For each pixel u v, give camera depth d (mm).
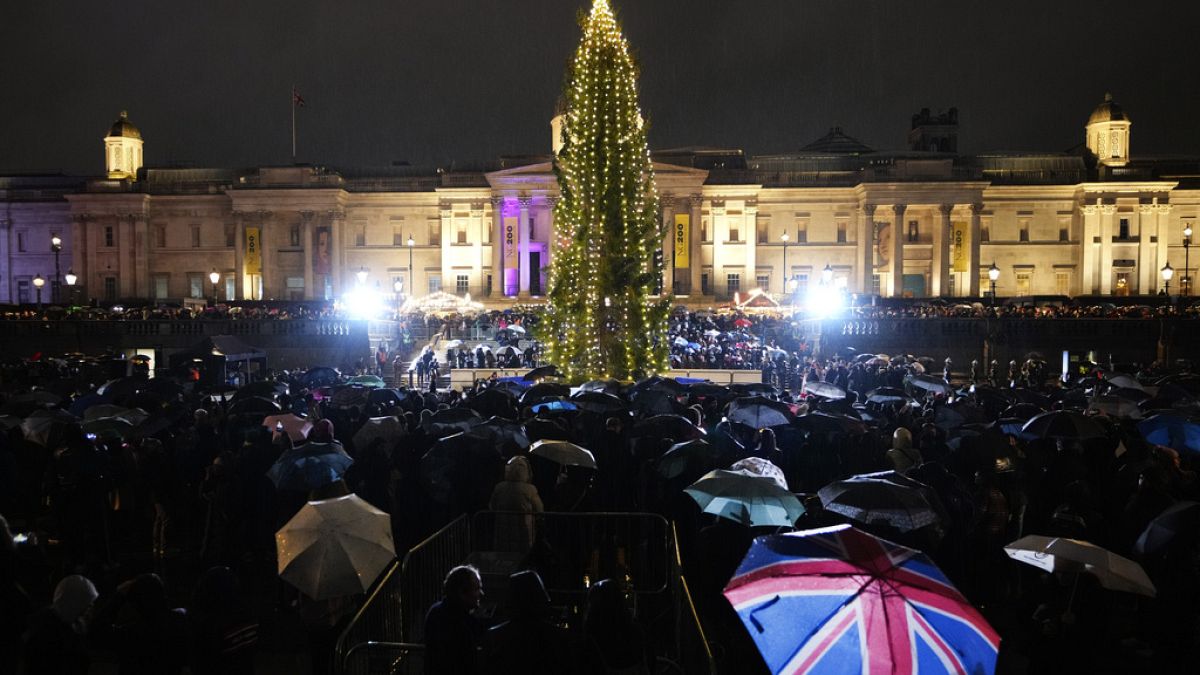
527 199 110688
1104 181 114750
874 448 20109
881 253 116188
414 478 18406
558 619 13500
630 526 15914
